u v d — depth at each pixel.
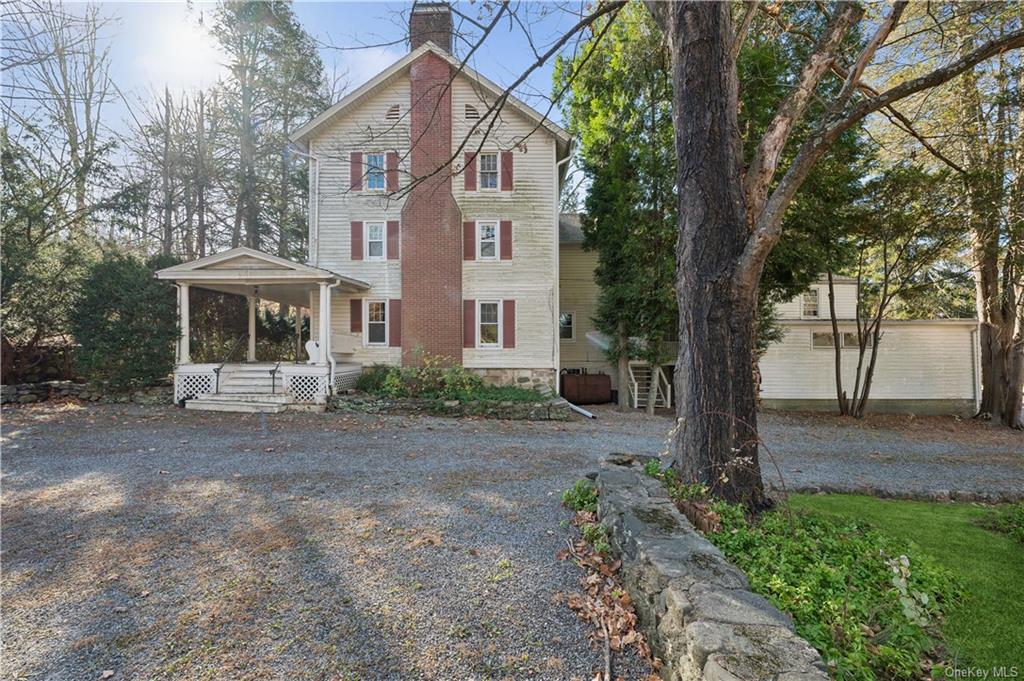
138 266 11.96
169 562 3.48
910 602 2.50
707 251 4.12
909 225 10.93
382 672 2.33
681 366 4.30
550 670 2.34
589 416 11.46
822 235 10.95
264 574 3.29
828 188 10.40
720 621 1.96
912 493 5.89
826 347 14.04
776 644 1.80
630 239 12.26
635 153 12.65
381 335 13.78
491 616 2.79
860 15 4.20
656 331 12.30
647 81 12.72
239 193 18.80
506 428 9.56
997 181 9.93
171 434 8.22
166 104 18.50
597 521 4.13
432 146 13.42
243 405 10.80
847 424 11.45
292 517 4.39
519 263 13.70
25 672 2.32
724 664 1.67
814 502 5.21
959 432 10.71
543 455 7.06
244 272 11.27
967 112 10.16
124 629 2.68
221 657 2.44
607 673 2.30
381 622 2.73
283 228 20.25
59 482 5.46
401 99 13.68
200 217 19.05
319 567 3.39
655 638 2.43
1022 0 8.04
